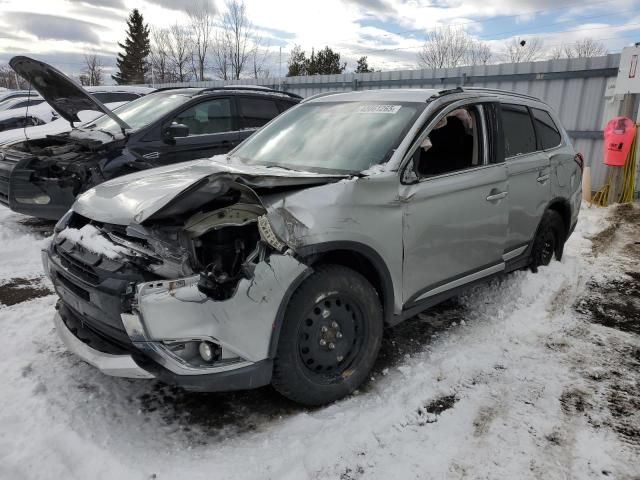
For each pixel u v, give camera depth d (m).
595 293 4.62
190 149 6.34
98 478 2.21
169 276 2.37
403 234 3.03
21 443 2.41
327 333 2.74
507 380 3.11
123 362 2.38
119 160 5.74
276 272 2.45
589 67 9.68
